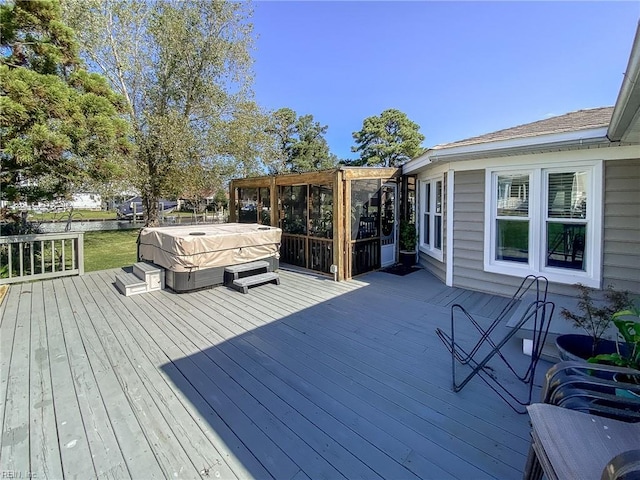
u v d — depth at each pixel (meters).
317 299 4.97
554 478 1.24
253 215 8.60
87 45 10.64
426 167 6.45
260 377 2.76
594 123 3.93
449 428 2.12
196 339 3.53
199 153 12.45
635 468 1.03
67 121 5.25
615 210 4.02
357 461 1.86
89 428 2.14
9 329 3.79
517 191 4.81
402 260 7.48
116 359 3.08
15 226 7.27
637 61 1.77
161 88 12.55
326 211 6.57
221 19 12.20
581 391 1.63
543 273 4.58
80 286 5.71
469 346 3.33
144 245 6.35
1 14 5.21
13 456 1.90
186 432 2.10
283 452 1.93
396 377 2.76
